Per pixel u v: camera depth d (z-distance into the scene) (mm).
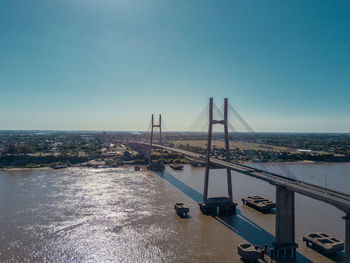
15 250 48312
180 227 58812
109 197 82688
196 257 45750
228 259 44969
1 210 69688
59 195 84812
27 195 84688
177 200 79938
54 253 47344
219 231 56656
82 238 53219
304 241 51312
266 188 95250
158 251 47969
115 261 44750
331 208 70125
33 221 62000
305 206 71875
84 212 68375
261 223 61438
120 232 56062
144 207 72750
